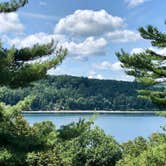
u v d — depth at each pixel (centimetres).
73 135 1633
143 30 2642
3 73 1409
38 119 16612
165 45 2641
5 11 1481
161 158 3275
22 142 1539
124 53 2662
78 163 4738
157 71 2650
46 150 1580
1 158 1461
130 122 17775
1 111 1631
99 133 5034
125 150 5416
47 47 1518
